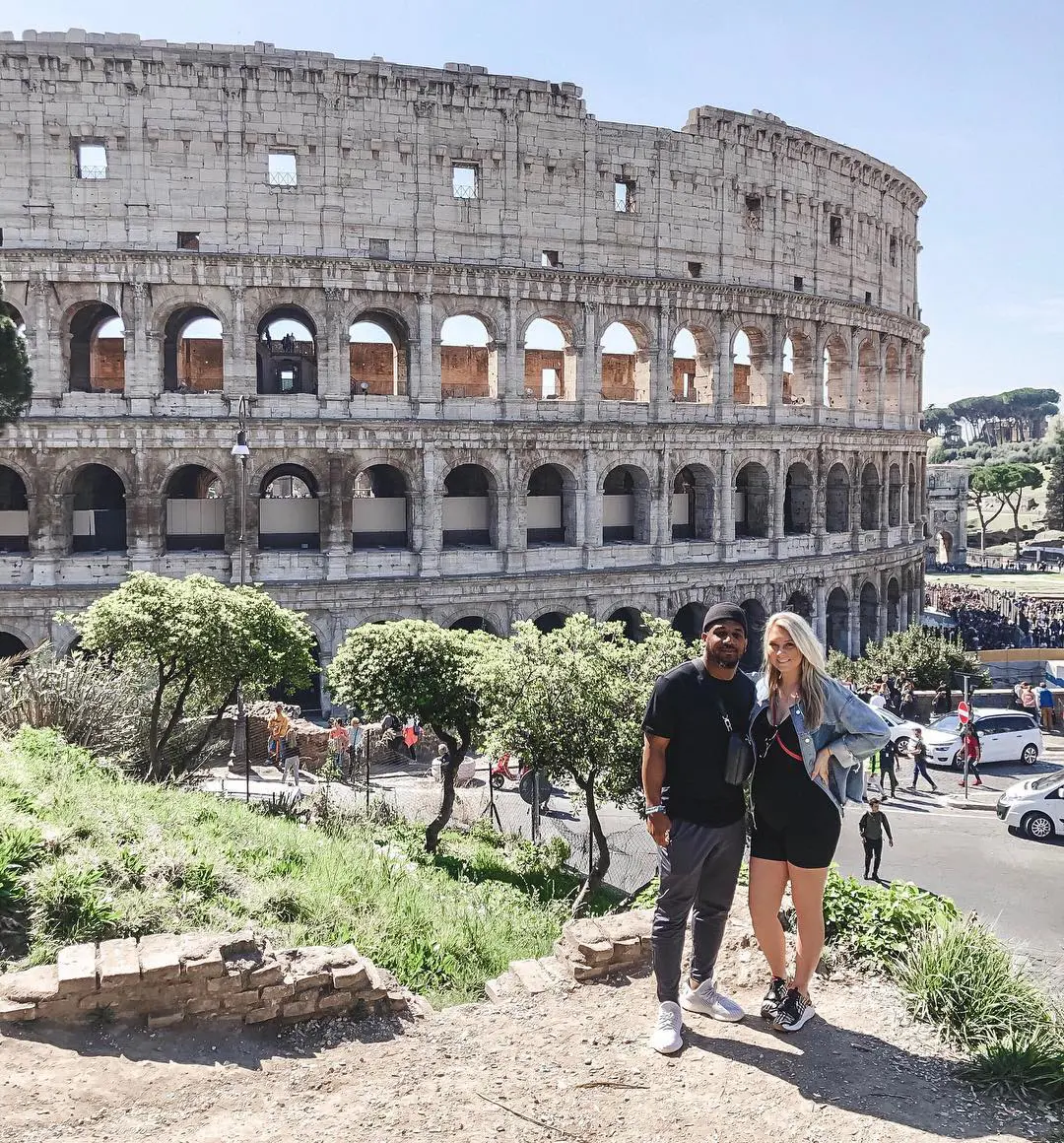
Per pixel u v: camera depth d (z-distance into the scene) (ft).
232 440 220.23
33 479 214.07
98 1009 48.57
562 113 241.55
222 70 216.74
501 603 240.53
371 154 226.38
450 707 138.00
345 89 223.51
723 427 262.88
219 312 220.23
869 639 318.65
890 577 323.37
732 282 265.75
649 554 258.37
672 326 257.75
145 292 216.13
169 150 216.33
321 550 227.81
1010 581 558.56
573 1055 45.21
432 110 229.86
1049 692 250.98
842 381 301.84
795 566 279.90
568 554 248.32
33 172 211.82
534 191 240.32
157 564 219.20
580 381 247.29
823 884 44.65
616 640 130.21
